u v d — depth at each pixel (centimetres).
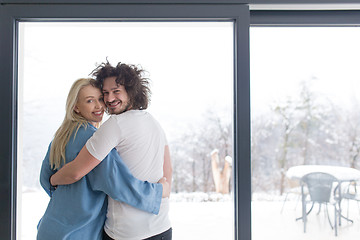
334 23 148
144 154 115
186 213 268
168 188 120
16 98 139
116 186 109
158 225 115
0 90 136
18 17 137
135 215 112
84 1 138
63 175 110
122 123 112
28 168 170
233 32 142
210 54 241
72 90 121
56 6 138
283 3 139
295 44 188
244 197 136
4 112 135
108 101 118
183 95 266
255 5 140
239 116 137
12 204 135
